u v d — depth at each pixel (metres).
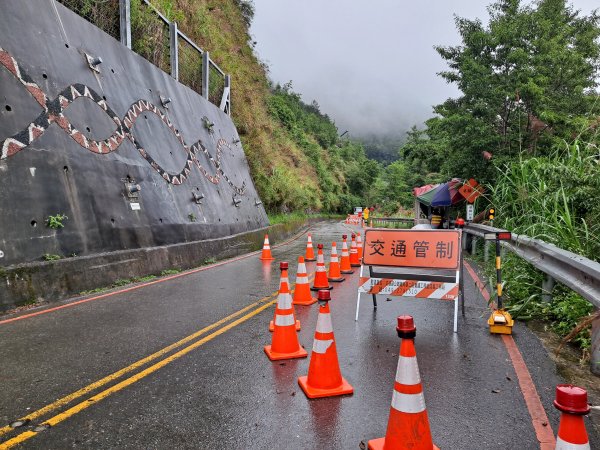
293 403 3.75
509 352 5.10
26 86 8.27
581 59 14.60
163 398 3.82
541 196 8.56
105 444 3.08
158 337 5.54
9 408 3.61
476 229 13.55
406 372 2.78
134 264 9.82
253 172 26.31
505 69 15.13
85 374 4.33
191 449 3.03
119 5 13.23
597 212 7.41
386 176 90.38
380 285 6.41
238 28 34.75
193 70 19.97
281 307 4.94
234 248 15.71
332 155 73.31
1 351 4.97
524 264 7.92
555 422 3.44
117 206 9.94
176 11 19.42
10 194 7.38
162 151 12.97
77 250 8.48
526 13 14.90
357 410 3.63
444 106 16.09
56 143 8.64
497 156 14.38
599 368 4.37
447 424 3.40
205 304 7.45
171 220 12.05
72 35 10.20
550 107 14.02
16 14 8.58
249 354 4.96
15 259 7.17
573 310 5.64
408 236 6.37
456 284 6.03
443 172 19.14
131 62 12.86
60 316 6.52
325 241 22.80
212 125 18.05
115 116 10.91
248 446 3.07
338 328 6.11
